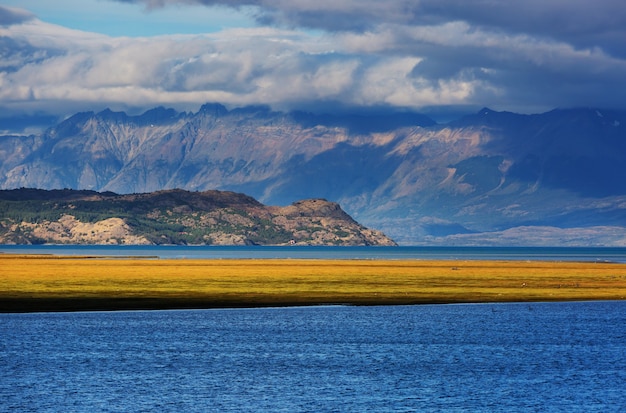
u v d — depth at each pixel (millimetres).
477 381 136625
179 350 163250
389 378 138750
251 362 151875
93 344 168500
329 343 174000
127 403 119438
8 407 116062
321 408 118312
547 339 182000
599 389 131000
